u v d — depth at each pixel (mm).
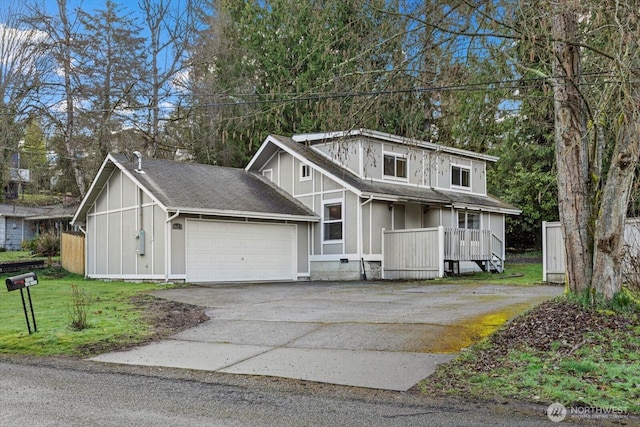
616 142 8141
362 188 19750
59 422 4926
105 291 15242
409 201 20688
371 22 8914
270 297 13953
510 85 9445
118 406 5465
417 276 19641
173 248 17781
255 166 23828
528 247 31359
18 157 35094
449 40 8461
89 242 21766
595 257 8320
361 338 8375
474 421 4887
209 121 29297
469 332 8352
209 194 19453
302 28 14945
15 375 6879
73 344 8586
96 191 21109
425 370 6633
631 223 12125
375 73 9008
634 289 9531
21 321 10281
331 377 6516
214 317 10797
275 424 4875
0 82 28109
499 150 28203
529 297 12047
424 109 9516
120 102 29344
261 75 26766
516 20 7660
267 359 7469
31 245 31844
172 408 5398
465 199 24078
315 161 21281
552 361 6586
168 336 9156
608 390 5582
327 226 21141
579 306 8297
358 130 9703
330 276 20750
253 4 26562
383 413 5176
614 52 7023
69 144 29734
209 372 6938
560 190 8688
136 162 20047
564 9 7172
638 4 7043
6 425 4832
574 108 8359
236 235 19359
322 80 10570
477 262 22203
